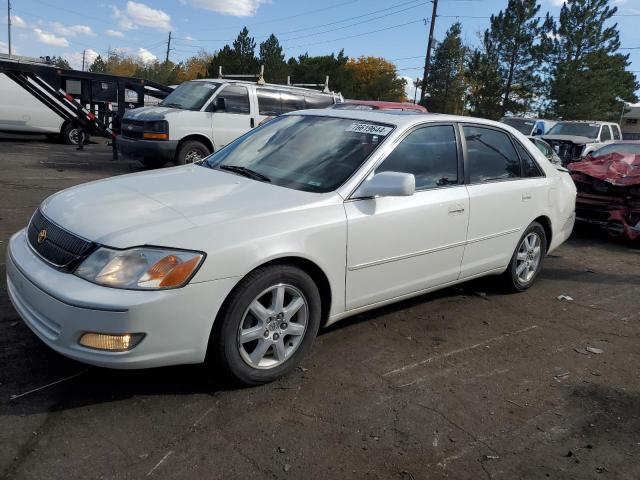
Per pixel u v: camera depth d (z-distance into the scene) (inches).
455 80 2123.5
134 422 111.0
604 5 1669.5
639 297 219.0
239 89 450.9
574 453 113.1
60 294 107.4
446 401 129.3
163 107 443.5
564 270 252.5
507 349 160.9
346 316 147.9
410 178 136.0
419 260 159.6
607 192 310.3
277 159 158.4
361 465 104.2
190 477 97.0
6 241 223.5
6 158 494.9
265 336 126.1
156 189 138.3
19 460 97.6
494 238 185.2
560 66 1673.2
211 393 123.6
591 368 152.6
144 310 106.4
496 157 189.0
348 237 137.9
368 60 3122.5
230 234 117.7
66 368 128.3
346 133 160.7
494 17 1811.0
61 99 565.9
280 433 111.7
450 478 102.7
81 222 118.2
